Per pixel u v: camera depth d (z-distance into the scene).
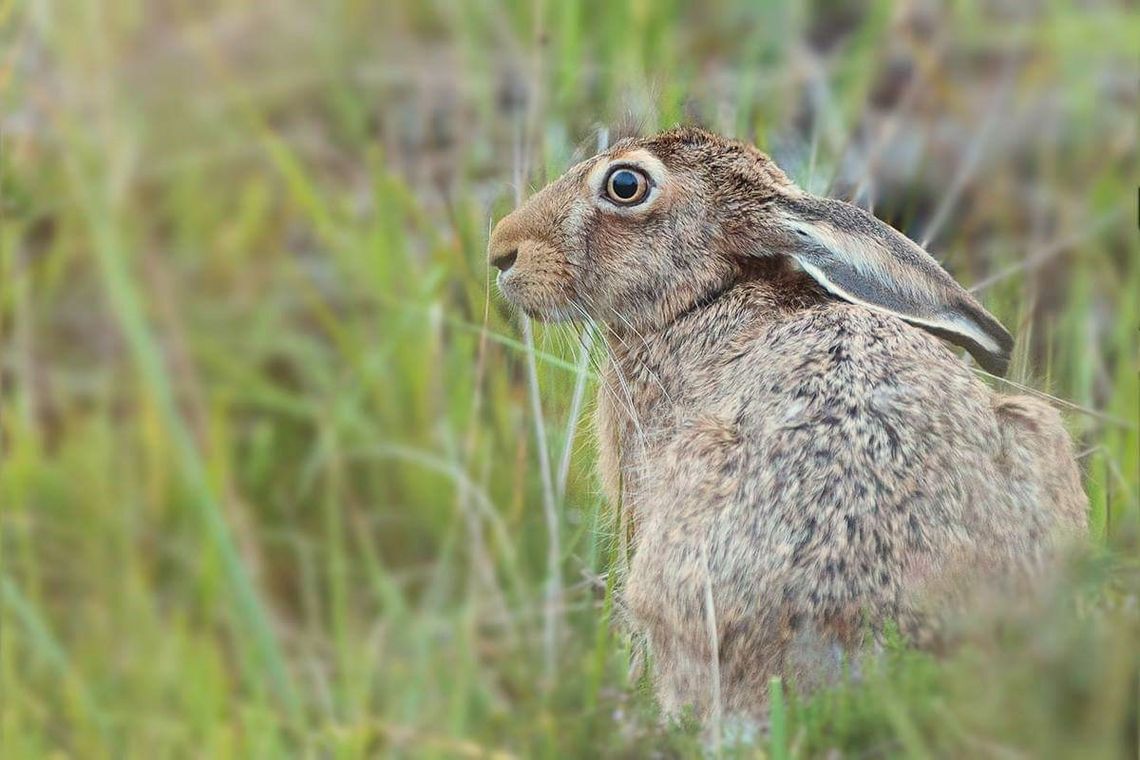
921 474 7.16
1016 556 7.12
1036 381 9.23
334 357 12.12
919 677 6.64
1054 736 6.20
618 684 8.80
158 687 9.92
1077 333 10.16
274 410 11.91
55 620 10.63
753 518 7.31
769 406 7.56
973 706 6.39
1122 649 6.24
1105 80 12.99
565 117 10.70
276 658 9.61
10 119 12.33
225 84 13.16
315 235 12.66
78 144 12.22
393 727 9.16
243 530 10.71
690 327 8.41
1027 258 10.70
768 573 7.21
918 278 7.88
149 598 10.56
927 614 6.93
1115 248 11.62
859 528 7.12
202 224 12.62
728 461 7.51
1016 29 13.29
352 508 11.04
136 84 13.24
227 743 9.08
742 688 7.33
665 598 7.60
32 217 12.02
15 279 11.91
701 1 13.44
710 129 9.69
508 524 9.88
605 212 8.55
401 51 13.56
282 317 12.30
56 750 9.58
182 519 11.23
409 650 9.94
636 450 8.47
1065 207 11.81
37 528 10.96
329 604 10.84
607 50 12.20
